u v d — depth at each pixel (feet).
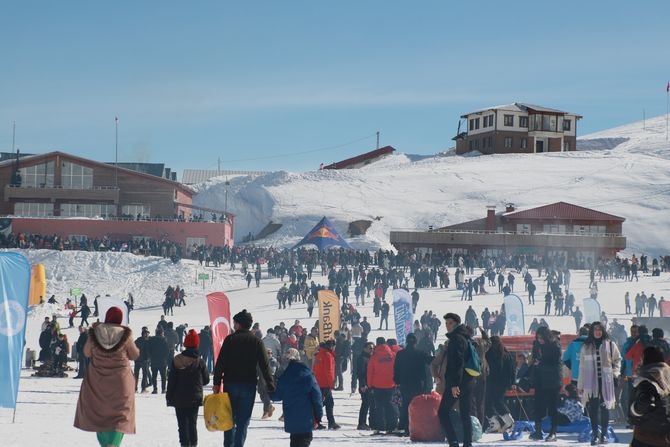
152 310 346.95
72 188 550.77
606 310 295.07
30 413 96.58
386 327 257.75
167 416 99.40
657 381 47.65
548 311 283.38
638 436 47.42
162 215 560.61
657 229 637.30
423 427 79.61
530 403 93.71
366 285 334.65
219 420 56.44
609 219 547.90
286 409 58.95
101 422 54.44
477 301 314.14
